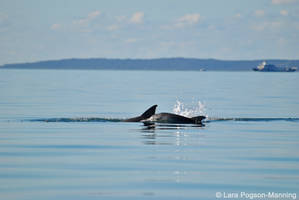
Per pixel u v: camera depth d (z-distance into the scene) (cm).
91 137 10112
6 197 5422
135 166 7088
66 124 12562
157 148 8725
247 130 11656
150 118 13300
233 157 7894
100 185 5975
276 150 8644
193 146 9006
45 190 5728
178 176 6481
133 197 5484
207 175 6556
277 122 13662
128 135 10456
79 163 7281
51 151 8350
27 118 14300
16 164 7188
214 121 13662
